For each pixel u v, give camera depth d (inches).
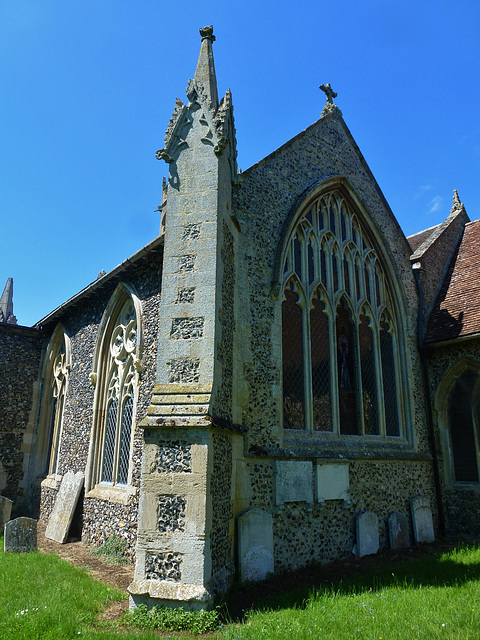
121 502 334.3
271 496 317.7
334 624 197.3
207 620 205.0
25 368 556.4
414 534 421.4
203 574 218.4
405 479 437.7
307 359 389.4
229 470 280.2
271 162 402.9
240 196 362.0
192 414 240.8
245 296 341.4
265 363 342.6
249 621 207.9
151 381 339.0
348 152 507.8
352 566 333.1
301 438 360.8
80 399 450.3
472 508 457.4
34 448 534.9
